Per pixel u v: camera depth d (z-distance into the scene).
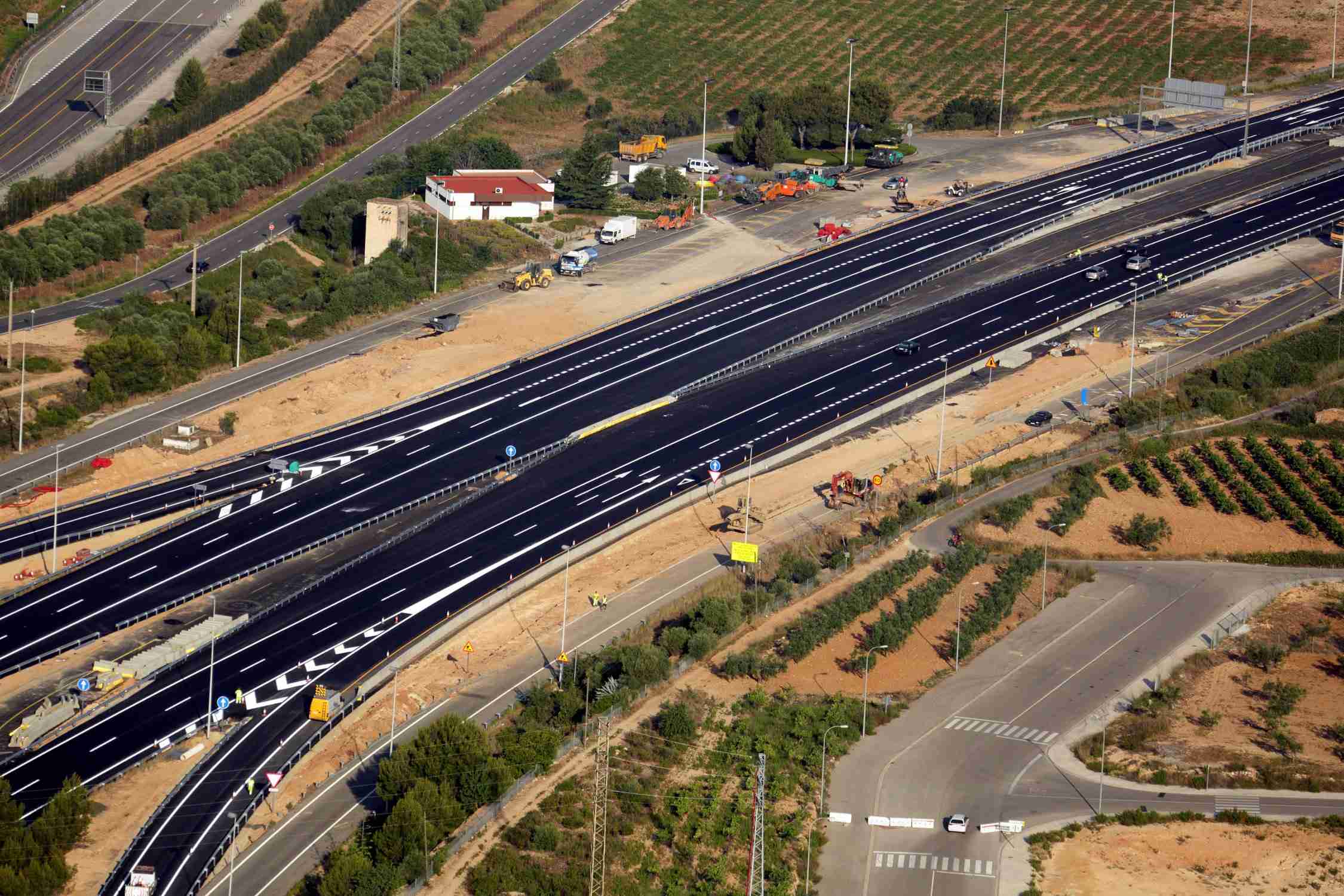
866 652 164.00
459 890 126.31
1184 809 140.25
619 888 126.94
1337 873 130.62
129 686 155.38
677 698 154.50
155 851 131.25
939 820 138.00
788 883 127.12
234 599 172.25
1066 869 131.38
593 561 181.25
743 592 172.62
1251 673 163.75
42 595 172.00
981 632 168.38
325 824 135.38
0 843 126.81
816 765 144.88
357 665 160.12
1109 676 162.12
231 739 147.88
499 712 152.25
